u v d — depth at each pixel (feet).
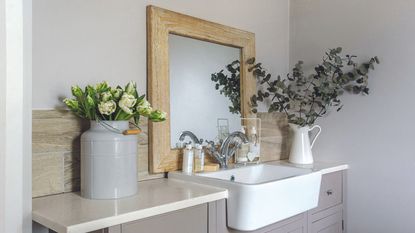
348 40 7.16
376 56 6.77
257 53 7.32
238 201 4.52
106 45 4.93
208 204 4.42
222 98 6.50
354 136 7.08
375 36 6.79
